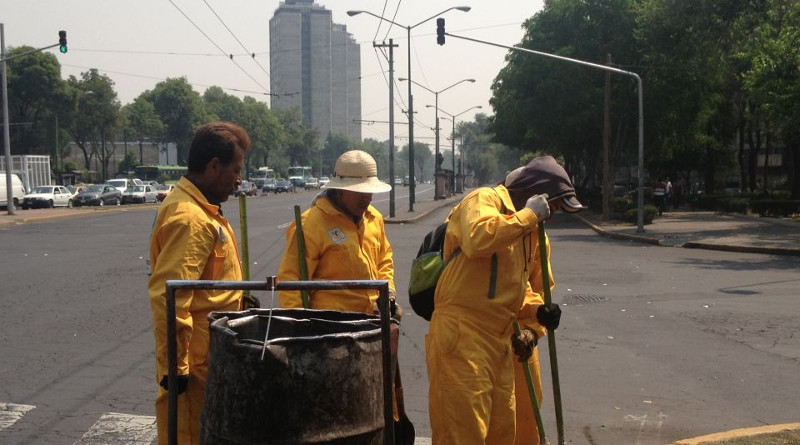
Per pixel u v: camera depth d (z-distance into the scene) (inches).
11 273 579.2
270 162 5497.1
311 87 4653.1
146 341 329.4
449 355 141.3
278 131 4618.6
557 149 1716.3
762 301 454.9
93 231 1069.1
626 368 290.8
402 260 677.9
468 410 138.9
